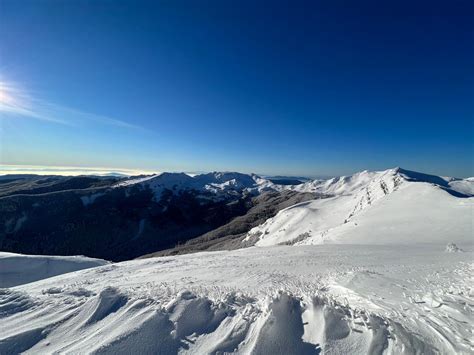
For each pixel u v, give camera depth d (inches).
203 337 210.8
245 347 195.5
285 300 251.6
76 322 237.3
